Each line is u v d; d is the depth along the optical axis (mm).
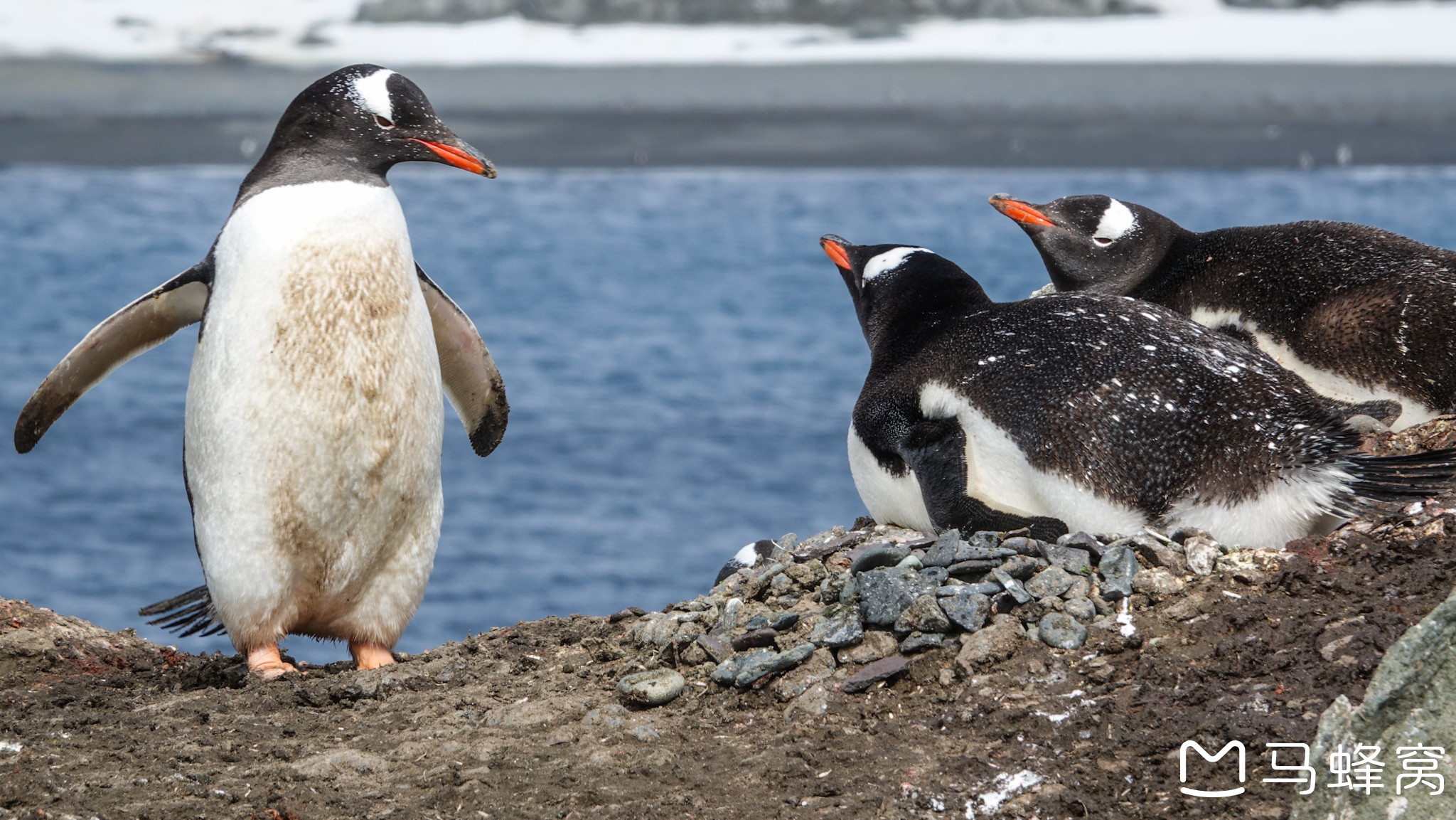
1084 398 9938
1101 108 98688
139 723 9484
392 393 10672
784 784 7848
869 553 9773
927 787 7586
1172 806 7195
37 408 11492
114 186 80688
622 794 7867
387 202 10906
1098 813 7234
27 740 9156
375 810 7852
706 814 7586
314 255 10406
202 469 10711
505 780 8133
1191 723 7738
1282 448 9484
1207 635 8500
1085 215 13094
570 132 96312
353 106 10930
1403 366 11234
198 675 10977
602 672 9875
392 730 9188
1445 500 9688
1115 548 9320
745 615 9891
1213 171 81875
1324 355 11594
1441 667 6770
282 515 10547
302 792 8086
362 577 11102
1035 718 8055
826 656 9047
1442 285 11211
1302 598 8719
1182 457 9656
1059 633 8688
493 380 12562
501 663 10430
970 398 10492
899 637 9078
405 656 11391
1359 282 11586
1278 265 12133
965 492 10109
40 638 11914
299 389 10352
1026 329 10719
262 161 11117
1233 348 10258
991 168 86062
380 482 10758
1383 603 8453
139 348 11633
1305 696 7781
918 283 12070
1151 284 12953
